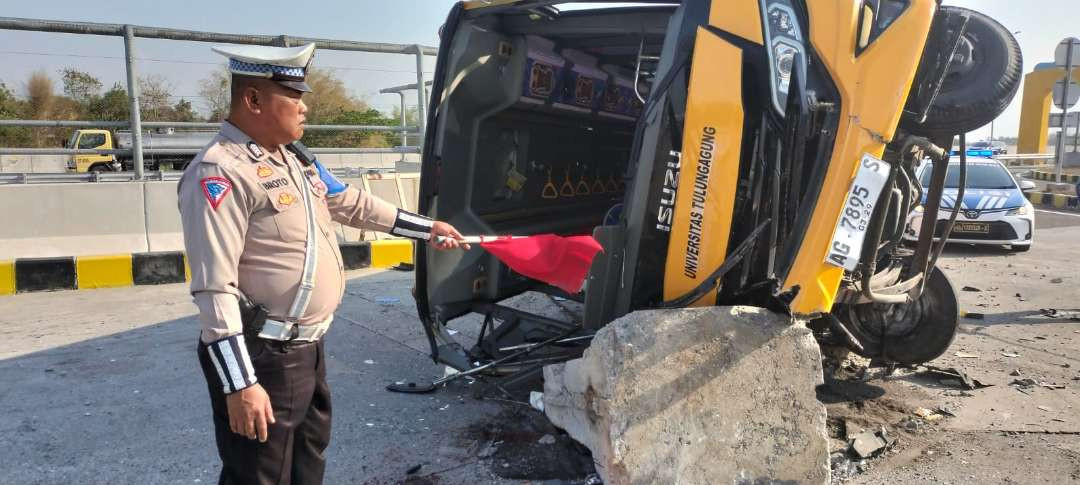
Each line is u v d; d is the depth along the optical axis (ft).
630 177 11.36
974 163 38.91
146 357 17.13
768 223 10.70
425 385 15.16
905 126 11.89
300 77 7.22
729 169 10.59
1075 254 34.04
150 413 13.73
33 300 23.39
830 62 10.46
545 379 11.53
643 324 9.95
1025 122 106.52
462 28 14.56
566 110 17.67
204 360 7.14
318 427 8.45
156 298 23.63
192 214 6.72
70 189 26.37
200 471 11.49
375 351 17.92
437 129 14.82
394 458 11.93
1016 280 27.45
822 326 15.17
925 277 14.16
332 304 7.80
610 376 9.71
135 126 28.40
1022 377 15.93
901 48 10.31
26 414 13.61
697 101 10.71
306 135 44.19
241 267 7.13
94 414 13.65
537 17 14.56
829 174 10.36
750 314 10.41
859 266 12.00
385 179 31.09
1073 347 18.28
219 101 33.88
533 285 17.74
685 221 10.94
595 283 11.44
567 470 11.39
